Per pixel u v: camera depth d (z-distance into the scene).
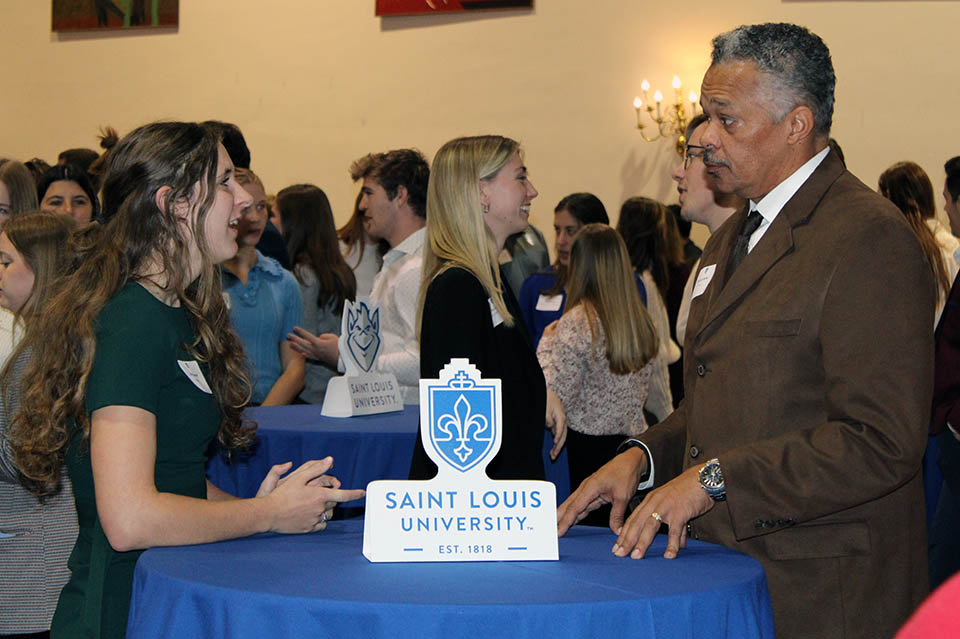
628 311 3.28
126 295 1.51
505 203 2.19
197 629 1.25
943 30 6.86
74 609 1.52
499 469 2.07
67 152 5.00
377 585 1.27
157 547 1.46
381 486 1.42
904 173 3.78
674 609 1.22
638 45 7.50
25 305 2.14
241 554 1.44
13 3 9.04
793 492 1.48
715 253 1.90
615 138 7.57
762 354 1.60
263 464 2.83
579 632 1.18
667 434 1.82
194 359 1.59
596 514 3.39
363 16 8.15
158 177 1.56
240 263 3.63
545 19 7.72
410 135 8.05
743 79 1.66
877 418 1.47
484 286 2.11
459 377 1.46
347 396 3.14
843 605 1.56
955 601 0.44
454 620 1.16
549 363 3.31
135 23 8.69
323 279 4.15
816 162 1.69
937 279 3.50
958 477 2.78
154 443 1.46
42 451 1.49
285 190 4.29
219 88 8.52
